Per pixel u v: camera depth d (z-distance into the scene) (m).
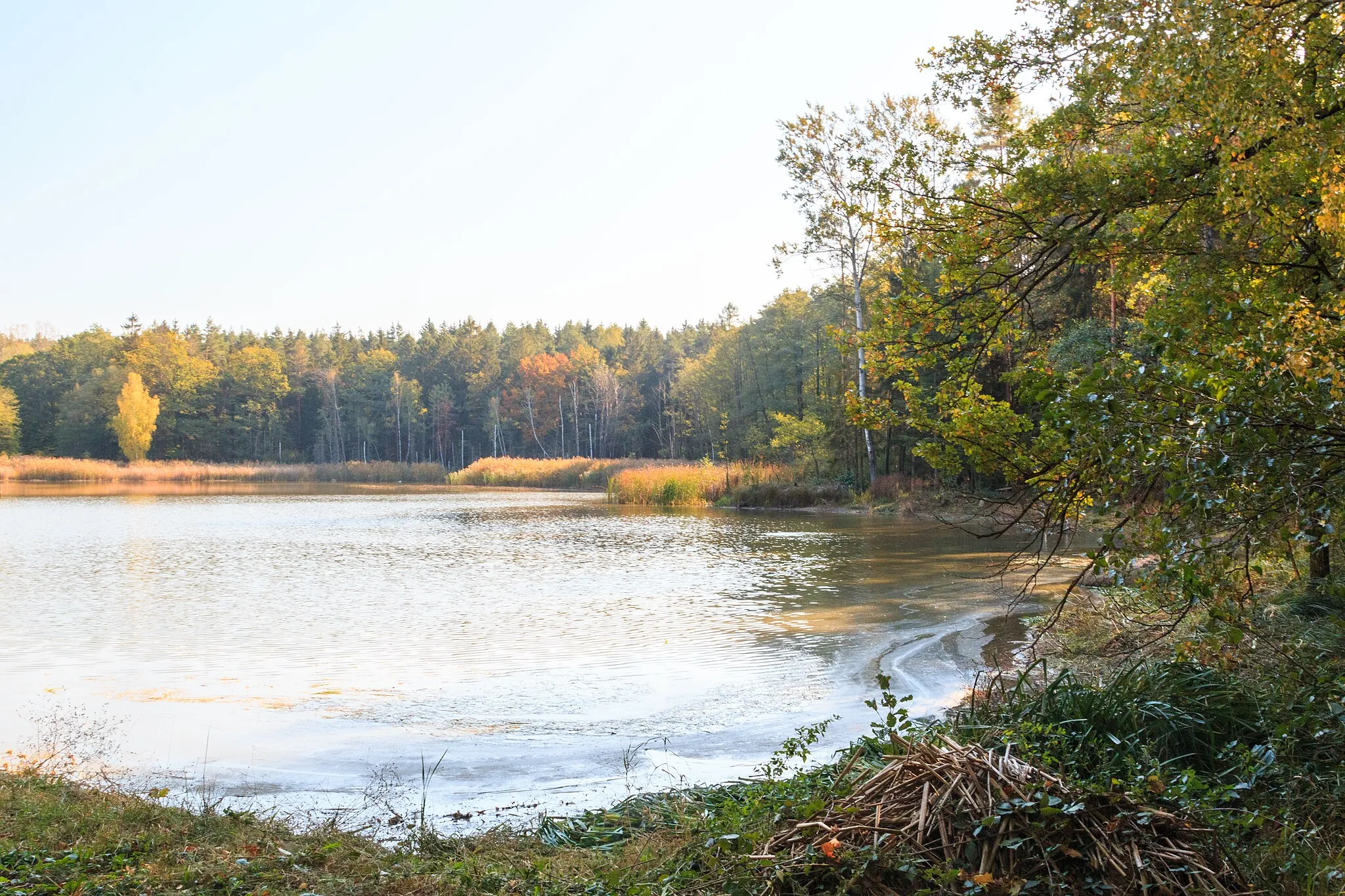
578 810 6.30
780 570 18.67
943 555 20.53
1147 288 10.02
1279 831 4.59
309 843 5.36
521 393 111.88
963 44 9.32
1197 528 4.82
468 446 118.38
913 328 9.73
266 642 12.09
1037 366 6.98
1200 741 5.82
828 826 4.35
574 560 20.86
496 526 30.73
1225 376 4.75
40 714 8.83
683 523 31.34
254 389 111.88
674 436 89.94
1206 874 3.92
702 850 4.70
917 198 9.39
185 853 5.03
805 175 26.50
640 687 9.73
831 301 46.56
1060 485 5.67
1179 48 7.39
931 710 8.51
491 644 11.91
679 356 115.62
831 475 41.88
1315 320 5.60
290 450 116.81
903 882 4.04
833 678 9.94
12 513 36.97
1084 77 8.64
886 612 13.68
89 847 4.99
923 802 4.25
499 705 9.09
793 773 6.82
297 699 9.34
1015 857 3.98
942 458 7.98
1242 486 4.59
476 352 124.88
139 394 93.81
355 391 119.00
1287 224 7.60
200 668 10.70
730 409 67.19
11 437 99.62
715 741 7.89
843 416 40.06
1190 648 5.53
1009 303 9.48
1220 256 7.88
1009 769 4.39
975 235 9.21
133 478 77.44
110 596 15.91
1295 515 4.64
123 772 7.23
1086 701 6.26
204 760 7.50
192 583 17.47
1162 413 4.81
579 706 9.03
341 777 7.12
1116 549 5.09
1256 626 7.71
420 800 6.57
